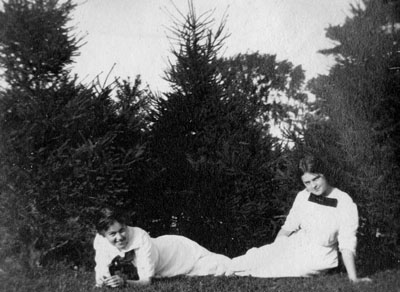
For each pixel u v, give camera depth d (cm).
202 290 436
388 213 558
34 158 541
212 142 743
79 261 571
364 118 577
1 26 559
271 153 735
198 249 527
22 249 533
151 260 470
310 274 497
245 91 877
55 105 560
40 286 459
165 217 720
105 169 560
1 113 537
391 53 590
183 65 788
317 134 622
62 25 589
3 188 536
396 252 557
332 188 503
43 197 541
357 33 604
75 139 577
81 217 554
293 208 527
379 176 563
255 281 477
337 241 499
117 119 626
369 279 453
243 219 698
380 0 600
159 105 779
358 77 588
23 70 556
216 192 706
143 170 657
